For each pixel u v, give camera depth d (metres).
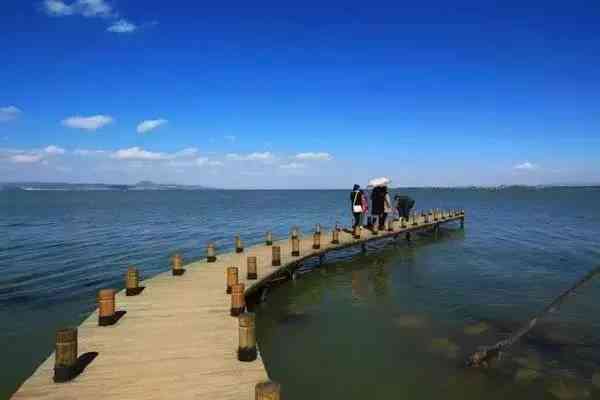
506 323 12.53
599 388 8.70
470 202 112.88
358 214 24.00
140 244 31.12
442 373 9.35
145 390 6.27
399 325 12.38
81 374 6.77
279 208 87.38
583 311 13.59
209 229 42.97
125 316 9.89
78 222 49.84
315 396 8.40
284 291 16.67
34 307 14.58
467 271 20.34
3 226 44.12
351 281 18.47
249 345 7.40
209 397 6.09
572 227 42.28
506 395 8.43
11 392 8.76
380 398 8.32
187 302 11.09
